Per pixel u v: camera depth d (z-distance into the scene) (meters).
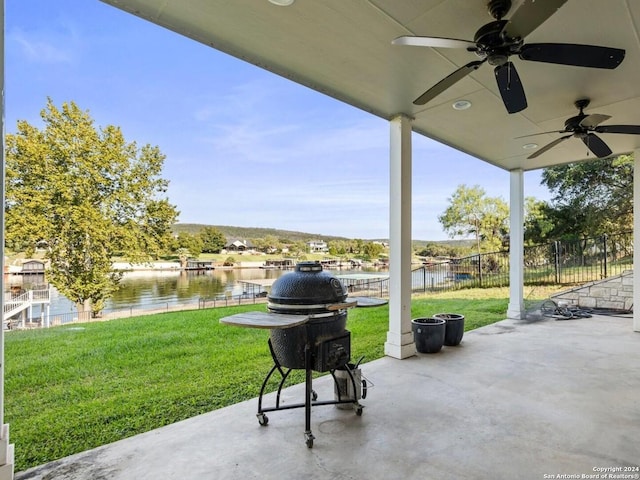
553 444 2.33
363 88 3.50
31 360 4.21
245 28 2.51
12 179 8.30
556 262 9.05
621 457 2.17
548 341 5.05
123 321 6.13
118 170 9.80
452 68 3.08
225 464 2.15
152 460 2.20
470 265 11.03
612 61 2.27
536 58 2.26
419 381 3.52
